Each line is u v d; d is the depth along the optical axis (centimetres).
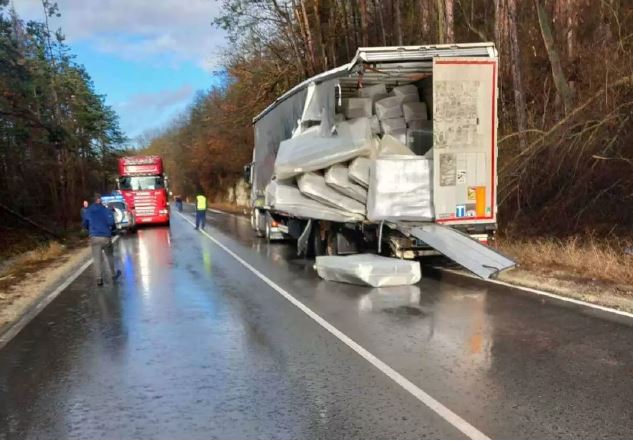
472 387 522
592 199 1319
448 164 1098
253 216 2412
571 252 1133
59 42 3503
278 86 3145
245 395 519
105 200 2488
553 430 432
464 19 2147
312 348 659
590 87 1398
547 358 600
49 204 3328
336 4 2736
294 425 452
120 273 1320
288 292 1008
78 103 4125
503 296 917
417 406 482
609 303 839
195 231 2612
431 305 866
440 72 1076
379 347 655
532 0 1830
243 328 761
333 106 1282
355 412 473
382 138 1255
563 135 1333
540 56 1752
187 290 1059
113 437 439
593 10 1605
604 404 478
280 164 1294
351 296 955
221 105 4744
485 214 1117
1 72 2048
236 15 2945
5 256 1964
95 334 755
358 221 1180
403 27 2377
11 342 730
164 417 475
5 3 2041
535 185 1466
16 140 2414
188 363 617
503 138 1496
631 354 607
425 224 1107
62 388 550
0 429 458
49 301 1011
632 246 1118
